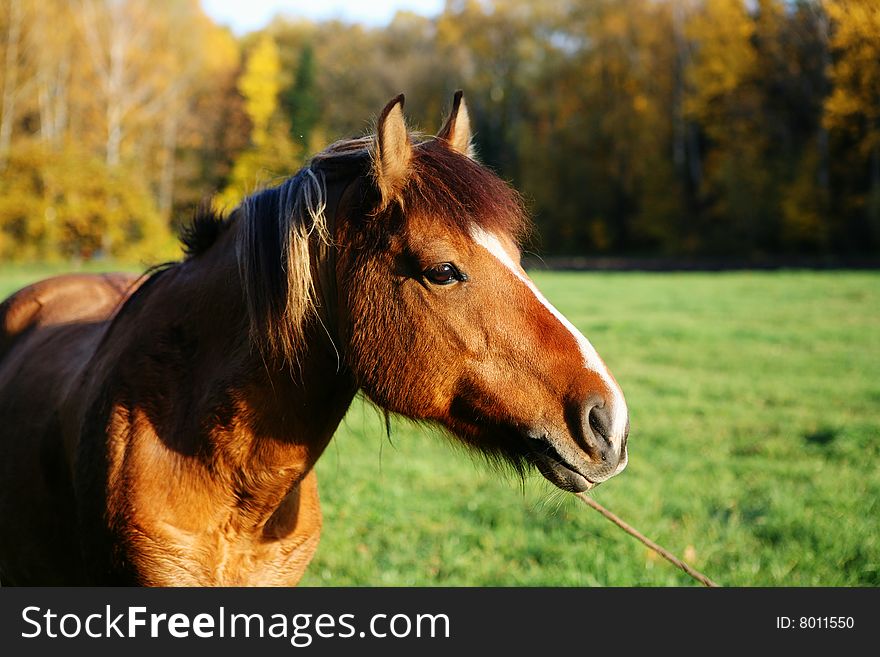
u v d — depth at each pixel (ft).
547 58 154.30
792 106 124.16
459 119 7.87
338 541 15.51
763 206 119.44
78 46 111.96
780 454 21.61
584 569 14.25
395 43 165.48
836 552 14.52
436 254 6.63
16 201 97.14
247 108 123.75
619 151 146.30
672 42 143.54
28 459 8.73
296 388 7.16
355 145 7.45
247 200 7.47
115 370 7.65
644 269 105.81
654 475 19.66
